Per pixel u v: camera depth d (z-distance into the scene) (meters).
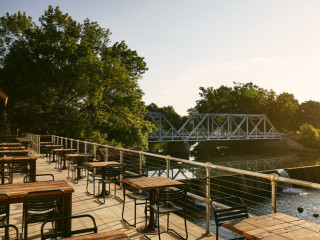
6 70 29.50
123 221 5.41
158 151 75.56
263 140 76.56
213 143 86.38
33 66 30.39
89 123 30.67
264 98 88.12
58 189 3.98
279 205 21.14
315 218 18.23
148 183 4.71
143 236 4.66
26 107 27.28
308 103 91.38
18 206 6.34
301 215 18.84
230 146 84.12
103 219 5.53
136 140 33.41
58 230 4.43
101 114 32.66
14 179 9.65
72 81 27.30
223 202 21.22
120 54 36.59
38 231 4.79
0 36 32.28
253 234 2.50
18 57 29.41
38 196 3.79
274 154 63.97
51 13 31.20
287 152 67.75
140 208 6.31
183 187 4.64
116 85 31.16
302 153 65.06
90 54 30.41
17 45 31.50
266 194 24.98
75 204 6.59
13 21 32.28
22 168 7.72
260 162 48.94
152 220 4.98
